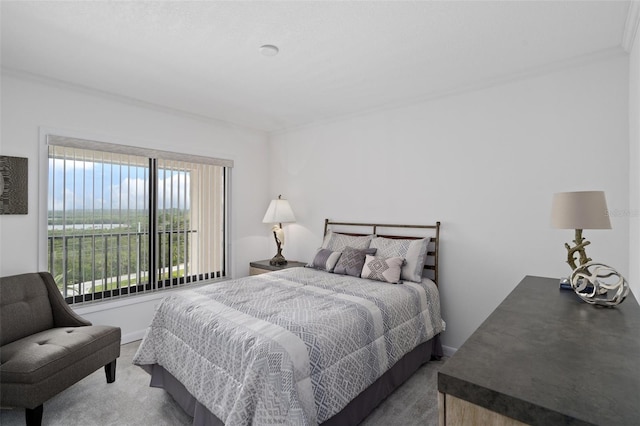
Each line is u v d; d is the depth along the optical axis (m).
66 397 2.32
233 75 2.76
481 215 2.90
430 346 2.87
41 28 2.04
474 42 2.20
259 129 4.61
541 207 2.61
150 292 3.53
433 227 3.16
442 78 2.79
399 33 2.09
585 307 1.48
